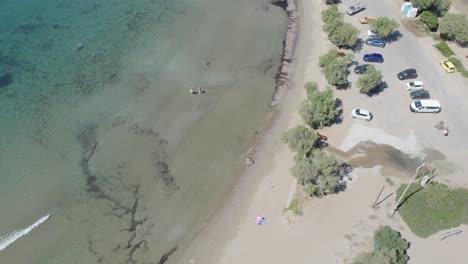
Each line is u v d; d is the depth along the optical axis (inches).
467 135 2874.0
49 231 2433.6
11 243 2379.4
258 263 2276.1
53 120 3004.4
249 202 2549.2
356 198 2514.8
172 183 2667.3
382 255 2112.5
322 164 2454.5
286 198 2541.8
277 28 3740.2
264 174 2687.0
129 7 3934.5
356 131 2878.9
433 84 3189.0
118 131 2935.5
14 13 3858.3
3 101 3120.1
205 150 2839.6
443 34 3508.9
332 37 3395.7
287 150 2805.1
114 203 2566.4
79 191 2618.1
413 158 2733.8
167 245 2395.4
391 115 2977.4
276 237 2373.3
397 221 2411.4
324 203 2496.3
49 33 3671.3
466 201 2460.6
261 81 3280.0
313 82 3110.2
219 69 3368.6
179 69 3358.8
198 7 3944.4
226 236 2410.2
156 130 2947.8
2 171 2706.7
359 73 3235.7
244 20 3818.9
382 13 3801.7
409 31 3627.0
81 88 3218.5
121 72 3334.2
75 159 2778.1
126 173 2709.2
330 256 2281.0
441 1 3681.1
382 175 2637.8
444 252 2283.5
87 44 3572.8
